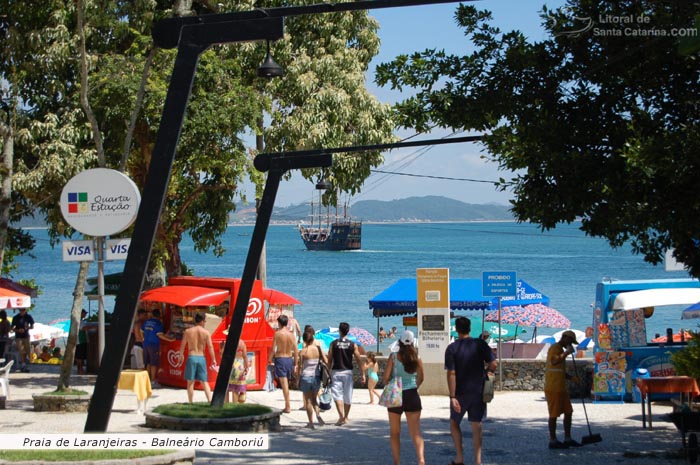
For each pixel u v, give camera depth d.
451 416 11.85
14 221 28.88
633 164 10.91
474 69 13.48
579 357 25.22
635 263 141.38
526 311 30.88
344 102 27.94
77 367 26.95
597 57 12.66
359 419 17.67
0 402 17.97
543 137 12.16
